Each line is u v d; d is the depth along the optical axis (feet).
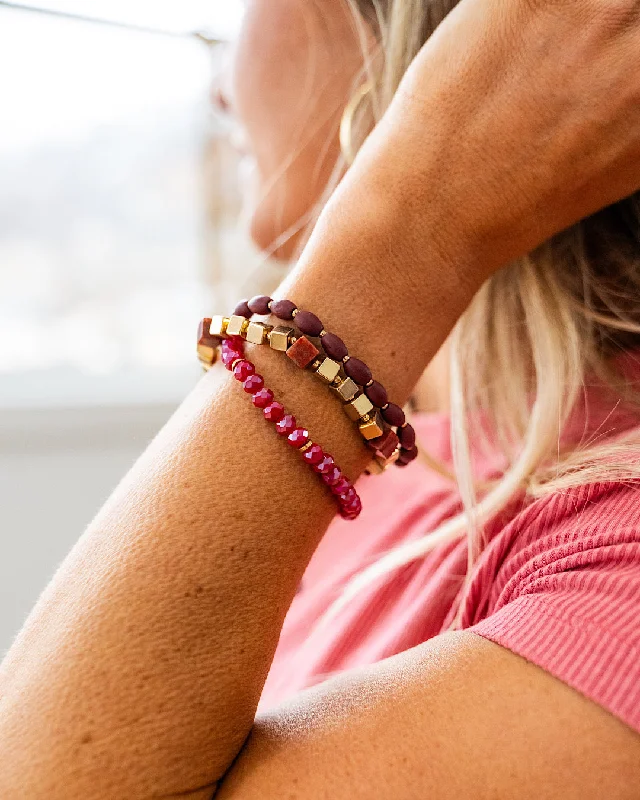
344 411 1.48
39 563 6.12
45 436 6.71
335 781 1.24
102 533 1.44
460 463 2.04
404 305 1.53
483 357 2.12
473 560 1.89
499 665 1.30
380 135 1.57
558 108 1.44
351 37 2.39
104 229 6.51
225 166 6.35
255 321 1.50
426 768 1.21
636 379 1.91
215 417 1.48
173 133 6.24
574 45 1.41
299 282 1.53
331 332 1.49
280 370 1.47
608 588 1.32
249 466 1.43
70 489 6.61
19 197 6.23
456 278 1.56
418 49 1.91
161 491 1.43
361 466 1.53
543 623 1.32
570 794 1.17
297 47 2.45
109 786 1.26
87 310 6.80
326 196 2.35
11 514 6.35
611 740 1.18
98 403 6.80
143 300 6.85
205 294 6.73
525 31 1.43
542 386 1.87
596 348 1.98
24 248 6.44
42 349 6.83
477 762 1.20
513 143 1.47
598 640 1.26
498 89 1.46
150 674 1.31
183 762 1.30
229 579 1.38
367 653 2.12
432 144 1.49
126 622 1.33
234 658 1.37
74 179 6.27
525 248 1.60
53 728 1.28
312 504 1.47
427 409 3.17
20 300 6.61
